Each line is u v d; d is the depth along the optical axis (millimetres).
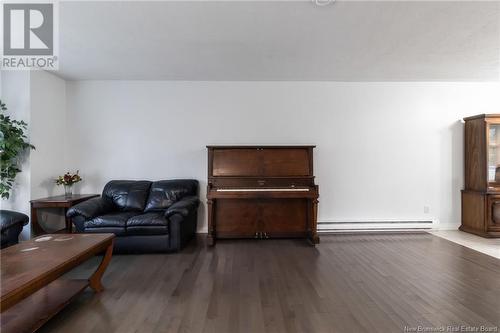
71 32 2646
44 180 3818
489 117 3998
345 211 4312
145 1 2139
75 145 4234
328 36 2768
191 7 2227
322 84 4301
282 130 4301
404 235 4113
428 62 3490
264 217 3922
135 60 3400
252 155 3881
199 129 4277
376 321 1921
